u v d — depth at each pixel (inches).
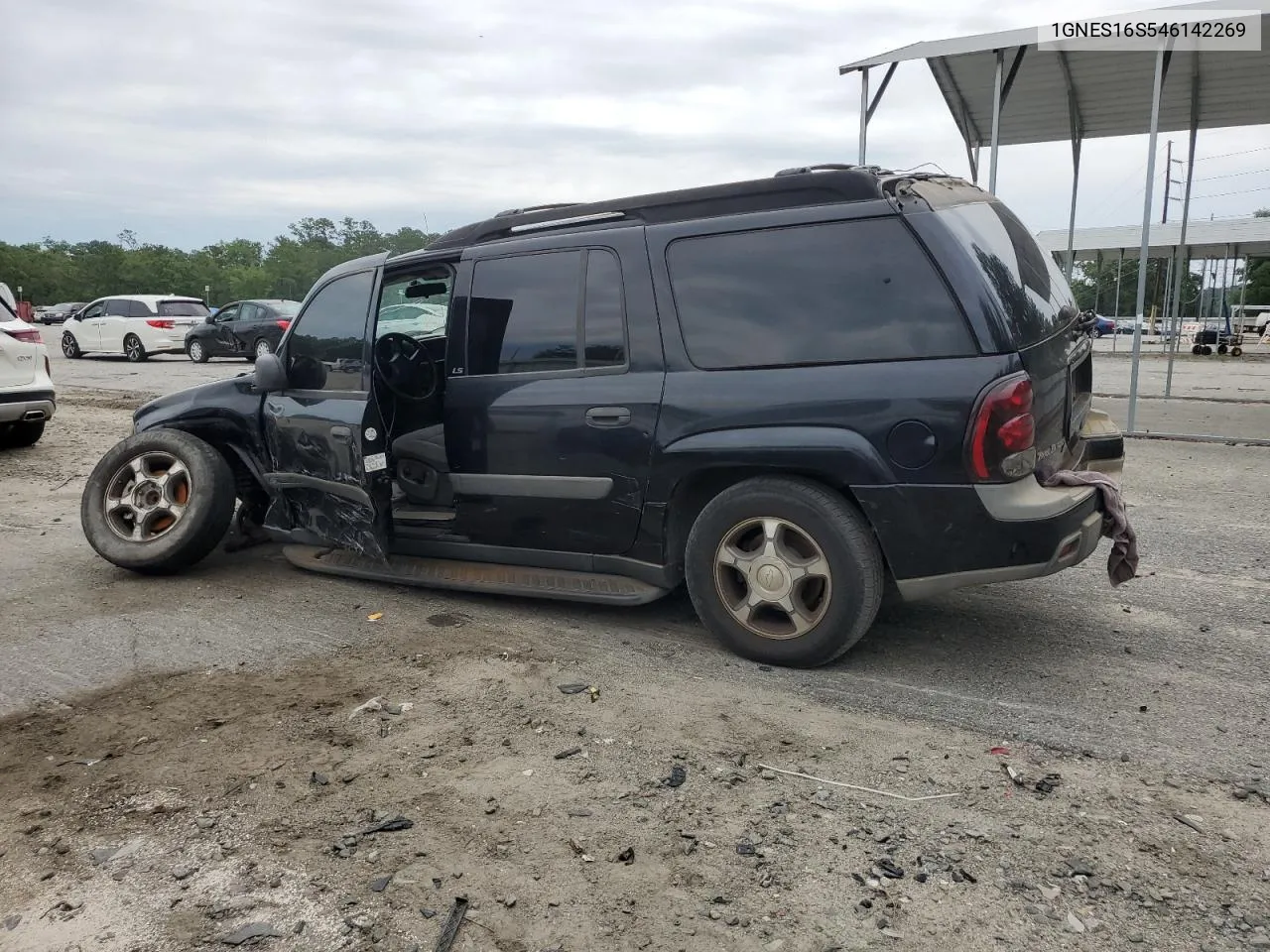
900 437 141.4
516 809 114.0
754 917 94.0
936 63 409.7
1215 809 112.3
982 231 151.3
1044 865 101.8
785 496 150.3
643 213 166.6
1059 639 169.9
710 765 124.5
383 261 189.3
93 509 215.5
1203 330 1185.4
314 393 195.9
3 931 94.3
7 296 377.1
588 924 93.4
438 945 90.8
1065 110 479.8
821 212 149.9
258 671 159.0
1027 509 137.7
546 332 172.6
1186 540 237.3
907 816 111.7
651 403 160.4
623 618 183.2
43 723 140.5
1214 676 152.2
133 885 101.2
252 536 239.9
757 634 157.1
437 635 175.2
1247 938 89.9
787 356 150.6
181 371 772.6
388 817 112.8
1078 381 177.0
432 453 199.8
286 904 97.3
